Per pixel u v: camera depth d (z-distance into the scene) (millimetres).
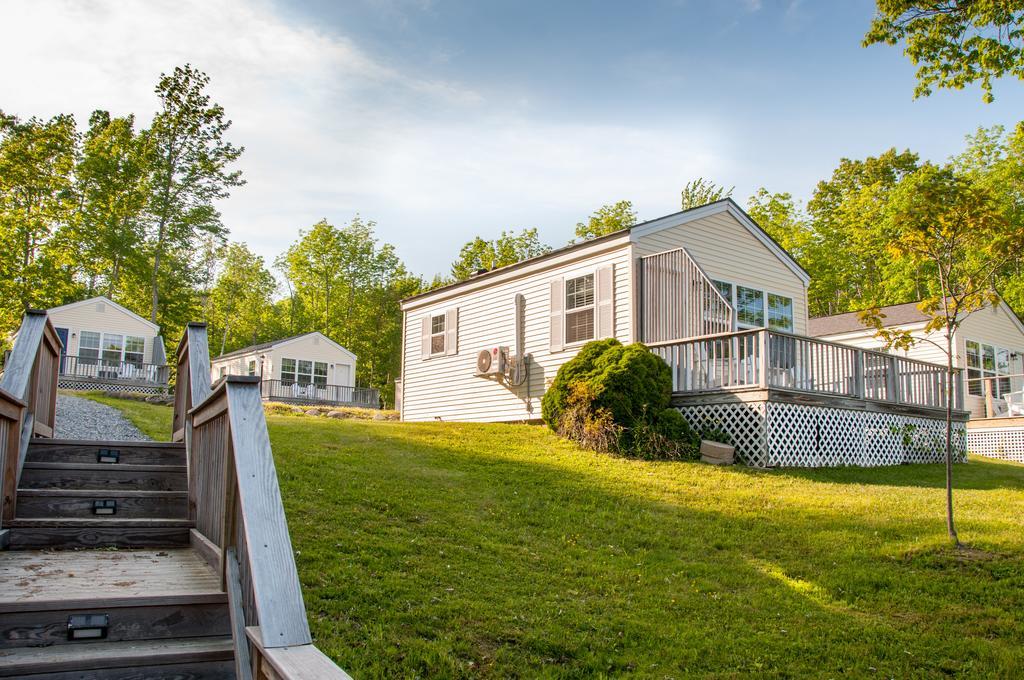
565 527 7227
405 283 52438
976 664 4629
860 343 22141
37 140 25922
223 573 3395
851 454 12336
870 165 42969
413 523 6727
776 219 38469
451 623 4625
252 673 2689
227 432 3445
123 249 31047
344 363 37875
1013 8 11062
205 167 30938
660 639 4805
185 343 6652
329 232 49781
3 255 24625
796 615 5344
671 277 12742
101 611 3201
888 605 5562
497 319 16531
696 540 7035
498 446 11391
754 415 11078
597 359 12016
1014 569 6160
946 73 12328
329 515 6539
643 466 10367
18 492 4852
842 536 7191
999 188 29594
